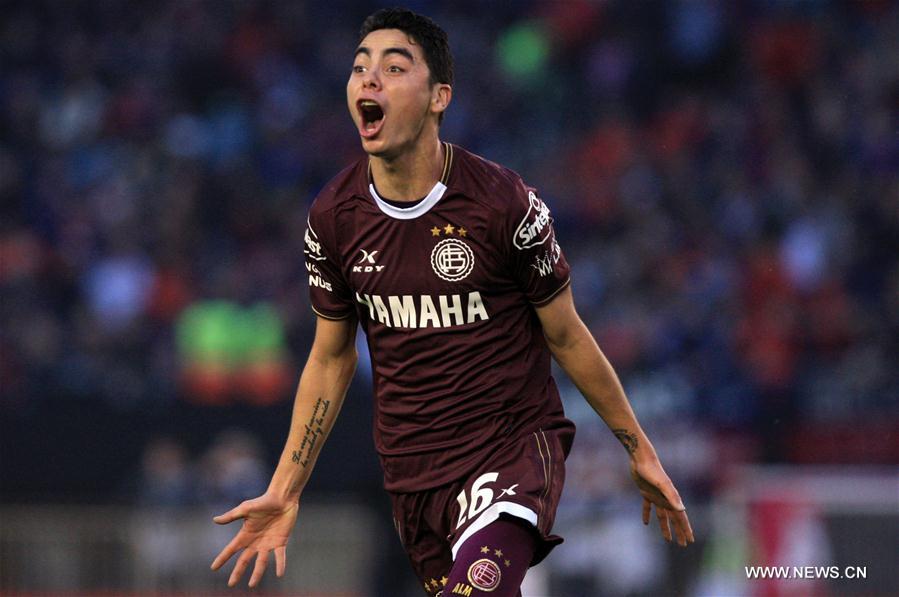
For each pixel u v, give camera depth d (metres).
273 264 57.97
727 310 54.66
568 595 38.94
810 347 53.09
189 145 66.19
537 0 73.94
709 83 70.00
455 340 15.72
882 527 37.84
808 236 57.62
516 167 64.50
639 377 51.31
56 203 61.84
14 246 58.50
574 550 39.09
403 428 16.11
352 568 43.19
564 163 64.44
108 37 71.56
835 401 49.19
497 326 15.76
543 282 15.69
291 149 65.75
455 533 15.66
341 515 43.69
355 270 15.79
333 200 15.80
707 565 38.47
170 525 43.22
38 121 67.56
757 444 47.88
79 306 56.62
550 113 68.19
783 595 38.00
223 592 42.78
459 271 15.45
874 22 70.81
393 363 16.03
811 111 66.69
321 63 70.88
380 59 15.14
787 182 61.00
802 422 48.34
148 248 58.81
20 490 46.09
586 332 16.17
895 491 37.97
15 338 52.78
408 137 15.15
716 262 57.00
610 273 56.41
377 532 43.50
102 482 46.03
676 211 60.06
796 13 71.44
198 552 43.03
